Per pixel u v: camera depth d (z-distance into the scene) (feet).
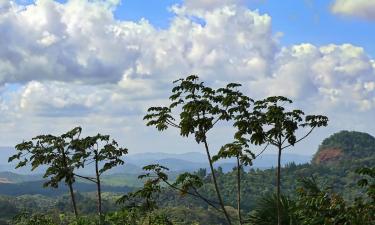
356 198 32.35
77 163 70.18
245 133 46.06
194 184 48.37
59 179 69.67
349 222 30.68
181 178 48.19
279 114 43.62
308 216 32.45
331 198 32.53
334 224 30.86
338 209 31.53
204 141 48.62
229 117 46.83
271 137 44.45
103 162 71.00
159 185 49.55
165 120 49.52
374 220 30.55
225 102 46.11
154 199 53.47
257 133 44.98
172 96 49.73
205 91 47.93
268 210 42.78
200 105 46.32
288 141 44.78
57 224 69.26
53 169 70.38
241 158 48.44
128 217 52.75
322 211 31.81
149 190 48.88
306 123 45.16
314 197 32.53
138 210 53.01
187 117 47.75
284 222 41.63
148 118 50.55
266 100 45.57
